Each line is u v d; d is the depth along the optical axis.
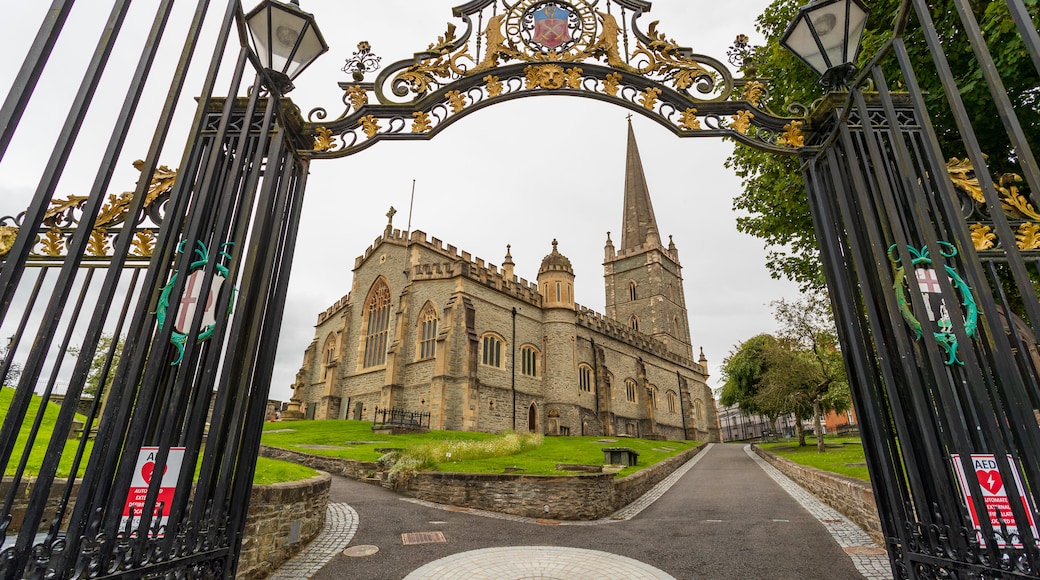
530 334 39.59
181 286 2.85
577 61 4.72
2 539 2.12
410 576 6.70
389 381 33.47
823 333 25.00
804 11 3.95
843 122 3.75
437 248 38.47
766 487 16.08
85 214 2.32
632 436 45.75
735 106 4.59
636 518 11.49
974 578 2.71
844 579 6.45
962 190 4.18
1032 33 2.42
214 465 3.08
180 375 2.84
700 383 63.78
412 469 14.50
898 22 3.23
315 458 18.09
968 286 3.55
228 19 3.13
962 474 3.00
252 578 6.44
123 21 2.60
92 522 2.30
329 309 45.09
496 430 33.53
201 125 3.02
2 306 1.95
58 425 2.18
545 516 11.36
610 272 71.38
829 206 4.11
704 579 6.57
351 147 4.38
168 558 2.57
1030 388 3.42
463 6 4.91
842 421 51.69
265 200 3.38
